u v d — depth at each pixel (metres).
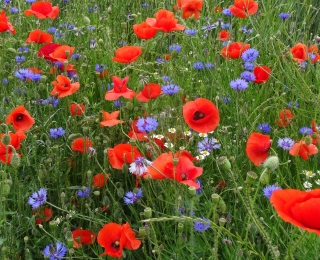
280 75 1.96
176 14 2.33
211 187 1.50
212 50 2.08
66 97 1.78
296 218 0.96
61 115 1.80
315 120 1.59
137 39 2.28
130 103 1.59
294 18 2.59
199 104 1.37
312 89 1.90
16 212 1.39
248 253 1.18
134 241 1.24
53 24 2.57
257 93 1.86
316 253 1.24
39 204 1.35
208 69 1.93
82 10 2.58
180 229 1.24
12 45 2.23
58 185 1.50
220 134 1.65
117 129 1.68
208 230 1.41
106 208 1.45
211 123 1.36
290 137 1.63
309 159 1.61
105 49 2.18
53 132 1.58
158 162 1.22
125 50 1.67
